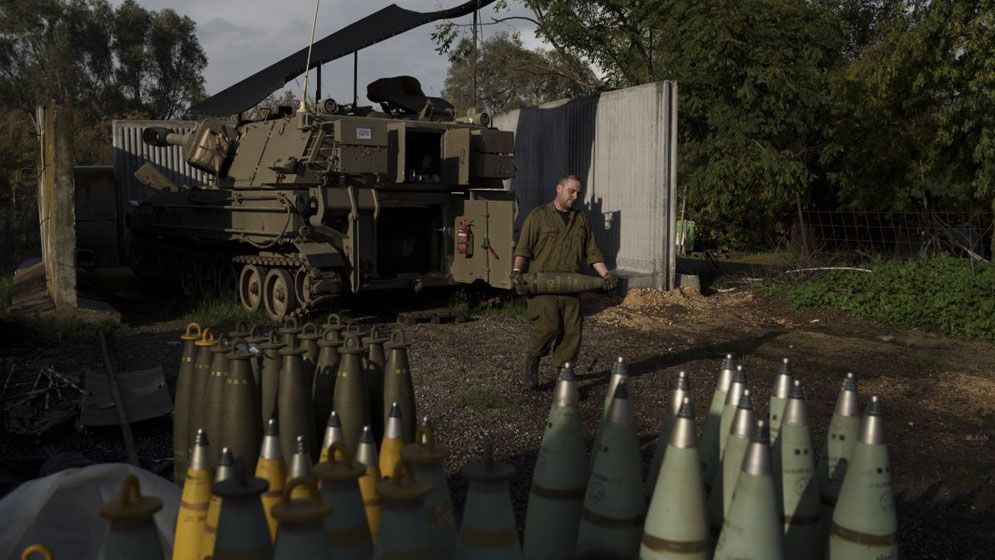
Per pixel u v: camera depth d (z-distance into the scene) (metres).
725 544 2.33
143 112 59.16
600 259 7.19
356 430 3.80
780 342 10.59
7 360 8.91
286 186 11.72
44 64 59.88
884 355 9.79
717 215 23.36
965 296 11.52
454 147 12.19
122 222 21.30
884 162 18.72
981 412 7.32
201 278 14.97
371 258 11.75
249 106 14.64
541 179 17.70
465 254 12.27
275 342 4.21
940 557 4.37
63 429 6.32
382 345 4.20
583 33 22.89
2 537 3.07
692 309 13.15
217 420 3.73
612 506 2.54
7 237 22.23
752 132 19.16
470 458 5.75
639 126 14.67
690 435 2.41
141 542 2.23
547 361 9.12
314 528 2.12
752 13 18.64
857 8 26.23
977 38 13.88
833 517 2.57
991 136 14.52
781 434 2.75
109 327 10.92
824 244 20.34
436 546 2.32
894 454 6.15
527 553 2.84
